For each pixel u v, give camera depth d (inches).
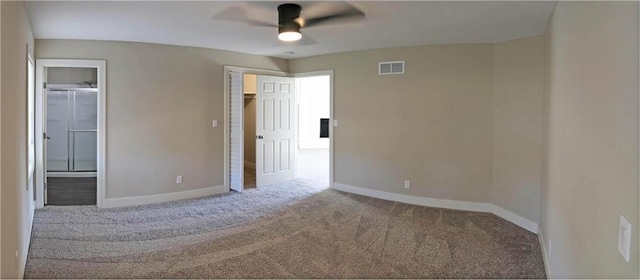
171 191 203.2
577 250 77.1
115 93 186.7
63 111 275.3
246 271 115.8
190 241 140.9
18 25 103.6
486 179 184.1
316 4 124.4
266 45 199.6
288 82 250.1
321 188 235.8
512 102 168.9
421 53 195.8
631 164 43.9
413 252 132.1
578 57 80.0
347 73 222.2
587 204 68.8
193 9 130.8
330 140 233.5
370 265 121.0
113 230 152.5
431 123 195.3
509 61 170.6
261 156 239.6
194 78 207.2
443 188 194.1
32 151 161.3
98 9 129.5
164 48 197.0
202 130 211.8
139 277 110.7
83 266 117.8
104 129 185.5
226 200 203.6
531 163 157.9
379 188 213.2
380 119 210.7
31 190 156.3
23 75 117.3
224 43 194.1
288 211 183.3
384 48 205.6
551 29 126.9
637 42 42.9
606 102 57.1
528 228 158.2
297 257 126.9
